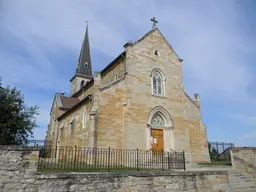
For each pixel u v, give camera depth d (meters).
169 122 23.00
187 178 12.37
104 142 18.64
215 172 13.52
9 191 8.48
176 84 25.06
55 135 31.98
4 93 18.09
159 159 17.97
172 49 26.14
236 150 18.16
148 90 22.53
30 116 19.06
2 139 16.84
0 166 8.57
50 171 10.50
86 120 21.66
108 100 20.00
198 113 26.19
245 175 17.16
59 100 36.62
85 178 9.73
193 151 24.17
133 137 19.98
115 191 10.24
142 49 23.50
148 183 11.15
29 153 9.11
